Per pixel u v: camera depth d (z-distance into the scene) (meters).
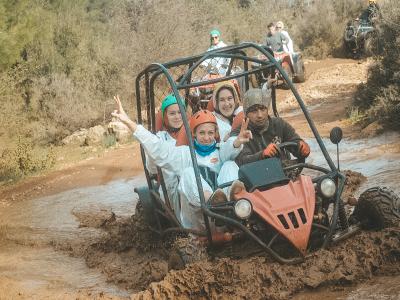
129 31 19.73
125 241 7.70
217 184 6.08
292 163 6.22
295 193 5.53
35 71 18.09
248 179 5.71
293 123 13.64
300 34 28.77
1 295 6.48
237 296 5.11
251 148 6.21
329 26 27.73
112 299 5.82
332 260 5.28
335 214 5.55
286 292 5.08
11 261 7.85
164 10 19.88
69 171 12.99
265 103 6.24
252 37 27.42
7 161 14.12
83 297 6.05
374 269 5.27
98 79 18.38
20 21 16.84
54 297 6.25
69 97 17.59
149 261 6.80
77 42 18.81
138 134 6.24
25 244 8.56
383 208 5.65
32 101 17.72
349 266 5.21
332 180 5.59
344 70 21.97
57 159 14.70
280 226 5.29
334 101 16.59
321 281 5.12
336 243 5.61
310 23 28.34
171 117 6.90
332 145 10.87
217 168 6.21
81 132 16.81
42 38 18.25
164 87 18.73
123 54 18.75
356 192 7.95
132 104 18.27
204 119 6.20
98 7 26.58
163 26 19.22
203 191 5.80
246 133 5.91
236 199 5.63
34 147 16.34
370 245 5.38
